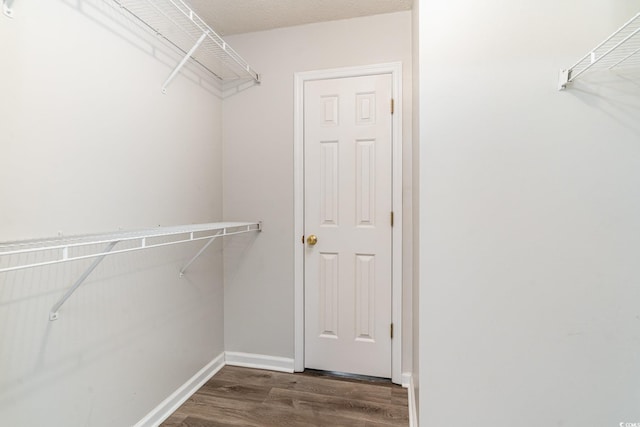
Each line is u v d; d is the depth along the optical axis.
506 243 1.22
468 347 1.26
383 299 2.04
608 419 1.18
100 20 1.30
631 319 1.16
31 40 1.04
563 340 1.20
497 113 1.22
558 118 1.18
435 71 1.26
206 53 1.93
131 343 1.47
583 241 1.18
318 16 2.03
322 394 1.88
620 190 1.15
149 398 1.58
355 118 2.06
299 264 2.16
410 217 1.98
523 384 1.23
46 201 1.09
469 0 1.23
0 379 0.97
